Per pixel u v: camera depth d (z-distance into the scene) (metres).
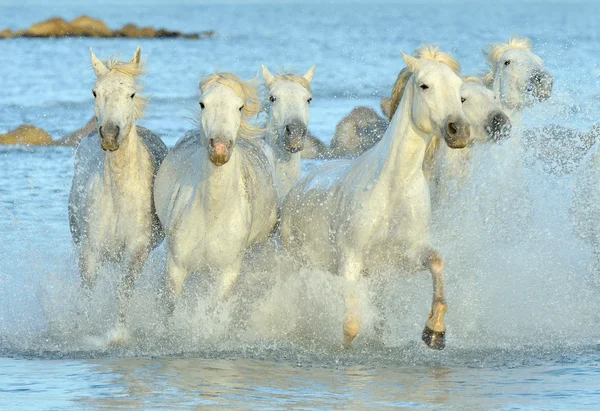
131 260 13.03
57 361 12.13
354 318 12.02
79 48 88.25
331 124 34.56
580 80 39.31
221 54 80.19
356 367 11.83
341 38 110.62
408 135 11.85
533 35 110.44
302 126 14.09
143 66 13.25
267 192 13.66
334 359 12.23
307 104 14.60
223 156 11.45
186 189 12.69
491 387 10.91
